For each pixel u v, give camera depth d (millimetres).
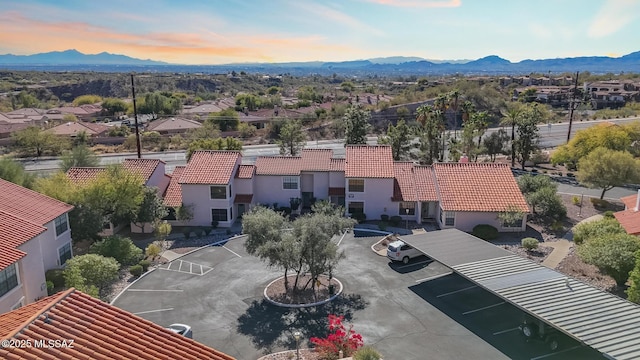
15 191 33406
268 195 48531
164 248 39688
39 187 38531
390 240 40312
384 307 28625
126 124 123062
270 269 34781
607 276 31938
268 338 25406
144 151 88625
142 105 144750
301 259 29125
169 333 15719
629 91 152500
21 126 104062
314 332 25906
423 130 65438
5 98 176375
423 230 43469
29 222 28859
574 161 63594
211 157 47594
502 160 71250
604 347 19438
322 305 28969
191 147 67750
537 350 23719
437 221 45406
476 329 25922
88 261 30188
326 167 48250
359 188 46031
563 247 38031
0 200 31391
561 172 63406
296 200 47719
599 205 48594
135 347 14445
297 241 29281
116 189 38938
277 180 48031
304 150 51688
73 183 39781
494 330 25781
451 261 29547
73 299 15945
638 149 62969
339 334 23109
